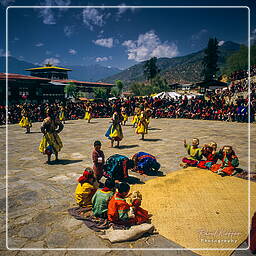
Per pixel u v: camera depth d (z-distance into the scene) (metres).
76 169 6.94
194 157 7.06
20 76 39.09
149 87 86.94
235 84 32.41
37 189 5.36
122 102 26.70
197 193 5.08
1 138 12.99
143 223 3.89
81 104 27.25
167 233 3.69
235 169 6.41
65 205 4.61
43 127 7.34
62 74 79.69
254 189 5.23
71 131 15.38
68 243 3.43
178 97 27.42
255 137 12.15
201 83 33.44
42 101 41.22
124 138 12.20
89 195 4.42
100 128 16.95
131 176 6.18
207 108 22.89
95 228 3.79
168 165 7.21
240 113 19.61
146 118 11.52
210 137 12.25
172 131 14.62
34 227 3.84
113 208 3.83
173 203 4.66
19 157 8.55
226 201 4.69
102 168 5.80
